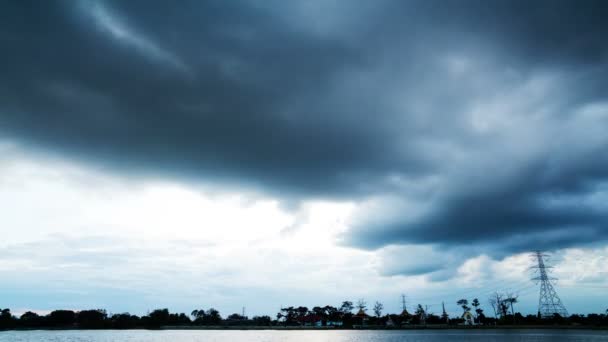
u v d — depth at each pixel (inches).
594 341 4953.3
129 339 6875.0
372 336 7450.8
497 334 7022.6
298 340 6343.5
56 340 6525.6
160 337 7613.2
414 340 5664.4
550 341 4970.5
